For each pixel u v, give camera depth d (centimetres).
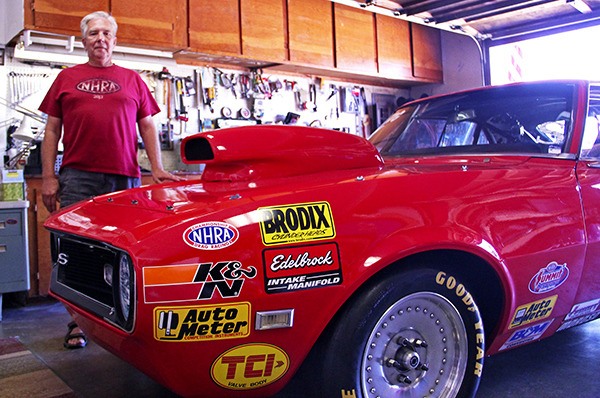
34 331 309
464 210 160
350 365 143
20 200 351
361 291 146
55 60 440
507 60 639
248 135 168
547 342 254
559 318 193
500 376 212
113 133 260
